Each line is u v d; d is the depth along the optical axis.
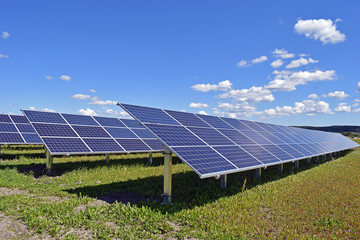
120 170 17.09
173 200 10.91
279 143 19.97
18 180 13.33
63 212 8.80
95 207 9.41
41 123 17.69
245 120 23.11
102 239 7.10
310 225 8.45
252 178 15.62
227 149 13.04
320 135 36.56
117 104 11.91
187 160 9.65
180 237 7.34
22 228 7.48
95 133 19.81
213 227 8.02
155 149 20.11
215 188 12.85
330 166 21.70
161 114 13.52
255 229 8.13
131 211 9.07
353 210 10.05
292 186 13.60
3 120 25.84
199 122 15.51
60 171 16.16
